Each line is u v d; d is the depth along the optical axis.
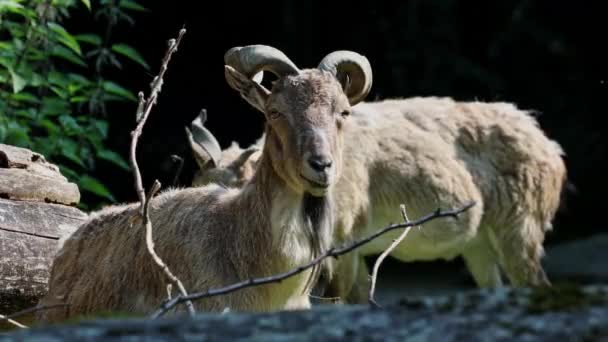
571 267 31.89
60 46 21.58
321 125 13.92
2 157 15.99
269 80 34.75
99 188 20.91
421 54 41.19
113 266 14.43
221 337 7.74
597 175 42.97
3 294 15.08
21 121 21.16
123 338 7.78
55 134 21.34
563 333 7.41
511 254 23.86
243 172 22.66
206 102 40.97
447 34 41.53
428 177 22.64
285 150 13.77
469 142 23.59
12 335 8.05
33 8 21.59
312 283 14.15
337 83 14.56
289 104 14.11
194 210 14.32
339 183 21.56
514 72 44.47
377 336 7.62
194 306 13.60
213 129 40.94
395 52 41.16
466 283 32.94
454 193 22.92
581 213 42.50
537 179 23.92
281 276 10.20
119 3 22.81
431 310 8.12
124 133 38.22
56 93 22.39
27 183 15.71
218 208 14.26
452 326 7.71
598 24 45.44
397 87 41.00
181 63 40.78
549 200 24.33
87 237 15.23
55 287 15.17
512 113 24.30
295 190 13.73
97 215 15.45
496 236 23.84
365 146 22.20
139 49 39.81
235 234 13.98
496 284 24.52
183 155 38.69
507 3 44.28
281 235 13.67
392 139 22.66
